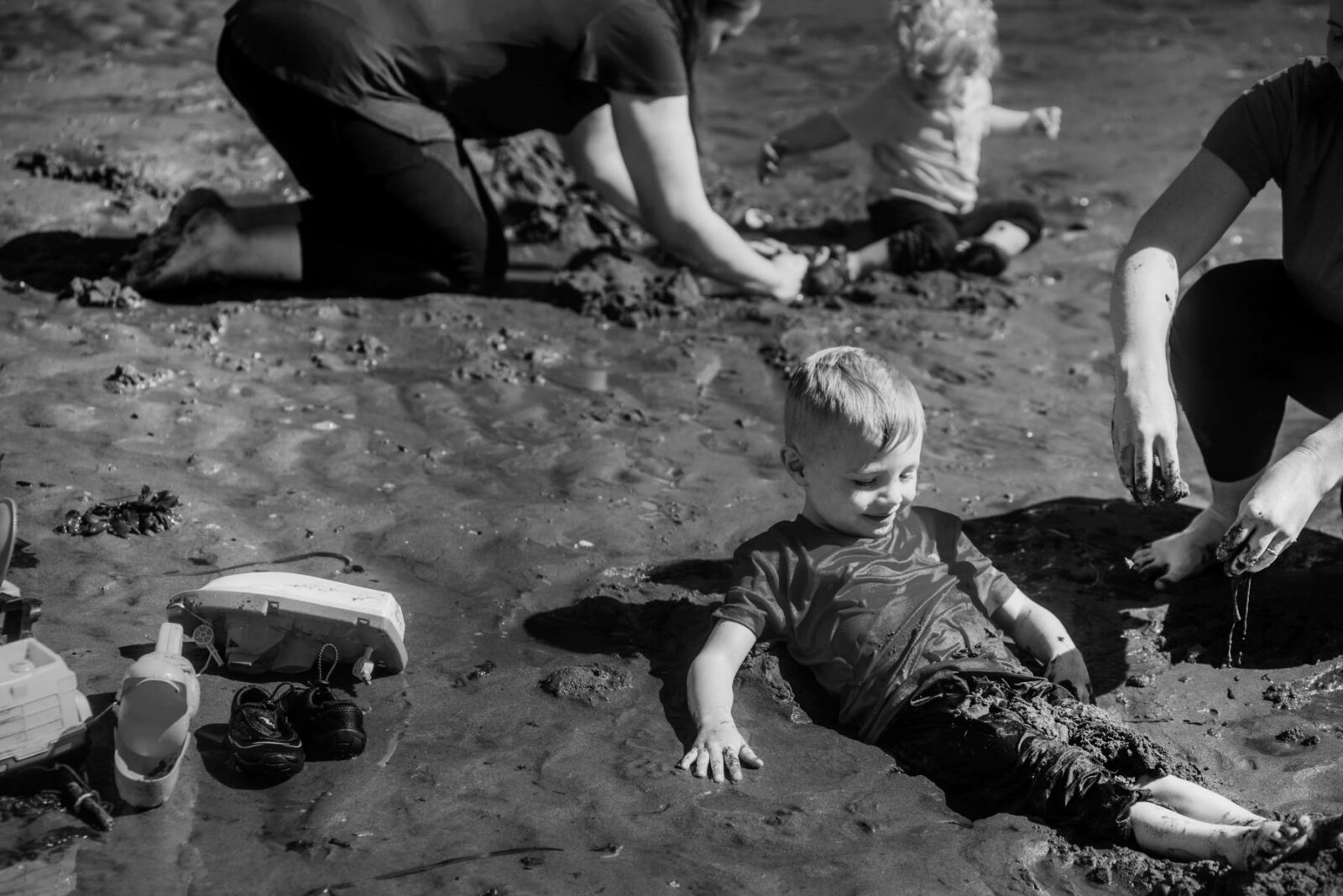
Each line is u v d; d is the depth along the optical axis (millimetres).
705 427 3369
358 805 2420
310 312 3688
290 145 3662
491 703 2617
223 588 2615
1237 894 2303
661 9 3639
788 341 3699
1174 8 7375
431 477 3137
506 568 2904
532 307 3826
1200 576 2971
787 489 3168
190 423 3213
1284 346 2857
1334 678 2738
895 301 3988
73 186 4086
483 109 3691
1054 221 4535
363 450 3197
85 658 2609
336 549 2920
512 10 3594
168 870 2307
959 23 4109
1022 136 5320
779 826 2422
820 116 4309
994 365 3697
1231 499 2947
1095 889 2359
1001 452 3354
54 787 2404
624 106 3682
